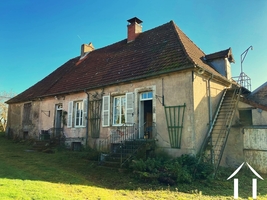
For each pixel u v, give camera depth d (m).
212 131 10.52
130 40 15.92
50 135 15.76
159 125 10.34
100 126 12.98
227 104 11.73
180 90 9.84
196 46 14.38
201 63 11.12
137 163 8.00
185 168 7.87
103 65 15.22
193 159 8.56
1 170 7.77
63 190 5.93
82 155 11.38
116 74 12.91
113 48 17.08
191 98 9.45
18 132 20.02
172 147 9.73
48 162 10.17
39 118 17.75
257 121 10.83
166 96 10.27
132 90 11.63
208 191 6.59
